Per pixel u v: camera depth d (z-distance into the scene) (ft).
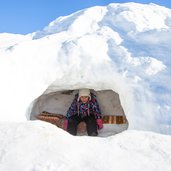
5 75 14.66
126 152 8.06
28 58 16.33
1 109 13.17
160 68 15.69
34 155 7.18
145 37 18.54
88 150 7.80
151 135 9.55
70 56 16.81
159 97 14.19
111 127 18.49
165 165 7.44
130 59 16.52
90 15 23.86
